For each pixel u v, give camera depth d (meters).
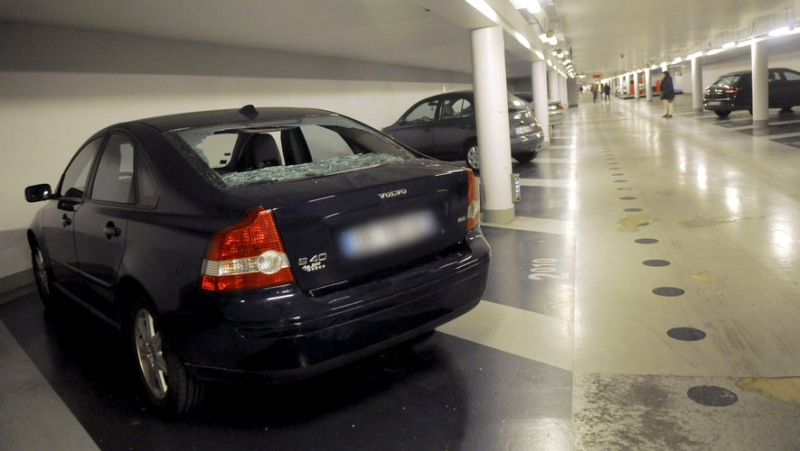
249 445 3.12
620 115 29.69
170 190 3.37
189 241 3.06
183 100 9.31
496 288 5.21
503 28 8.48
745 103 20.91
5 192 6.63
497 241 6.79
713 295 4.62
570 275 5.40
